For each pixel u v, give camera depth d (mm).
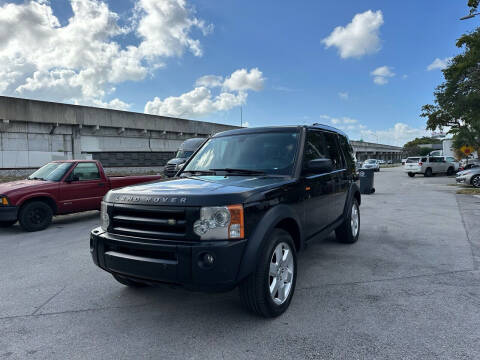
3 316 3236
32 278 4324
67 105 22297
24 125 20406
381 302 3346
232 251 2600
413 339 2639
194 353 2516
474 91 18312
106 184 8797
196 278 2570
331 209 4605
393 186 18562
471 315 3035
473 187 16797
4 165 19594
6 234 7250
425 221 7691
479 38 15797
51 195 7695
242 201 2723
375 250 5250
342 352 2479
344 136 5688
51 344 2701
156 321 3066
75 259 5176
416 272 4215
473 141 24000
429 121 23016
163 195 2793
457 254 4984
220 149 4211
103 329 2936
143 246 2742
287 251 3229
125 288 3926
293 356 2441
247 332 2811
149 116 27797
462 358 2375
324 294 3568
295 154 3771
